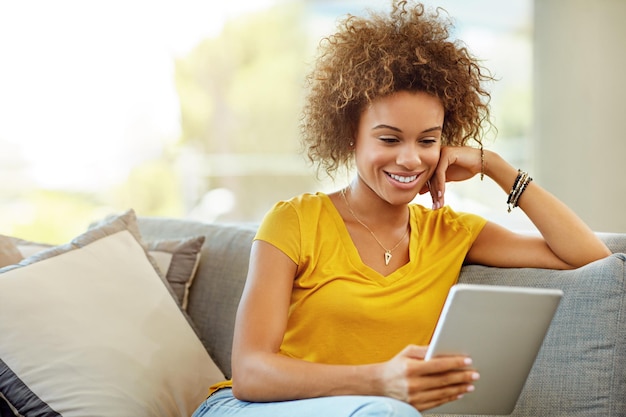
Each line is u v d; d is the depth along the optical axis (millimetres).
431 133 1808
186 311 2291
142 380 1956
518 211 4508
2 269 2021
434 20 1932
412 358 1496
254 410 1611
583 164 4441
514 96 7484
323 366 1583
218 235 2387
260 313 1737
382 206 1896
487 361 1479
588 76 4383
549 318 1474
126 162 7688
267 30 9188
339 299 1793
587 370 1722
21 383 1842
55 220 6617
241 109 9219
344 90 1843
